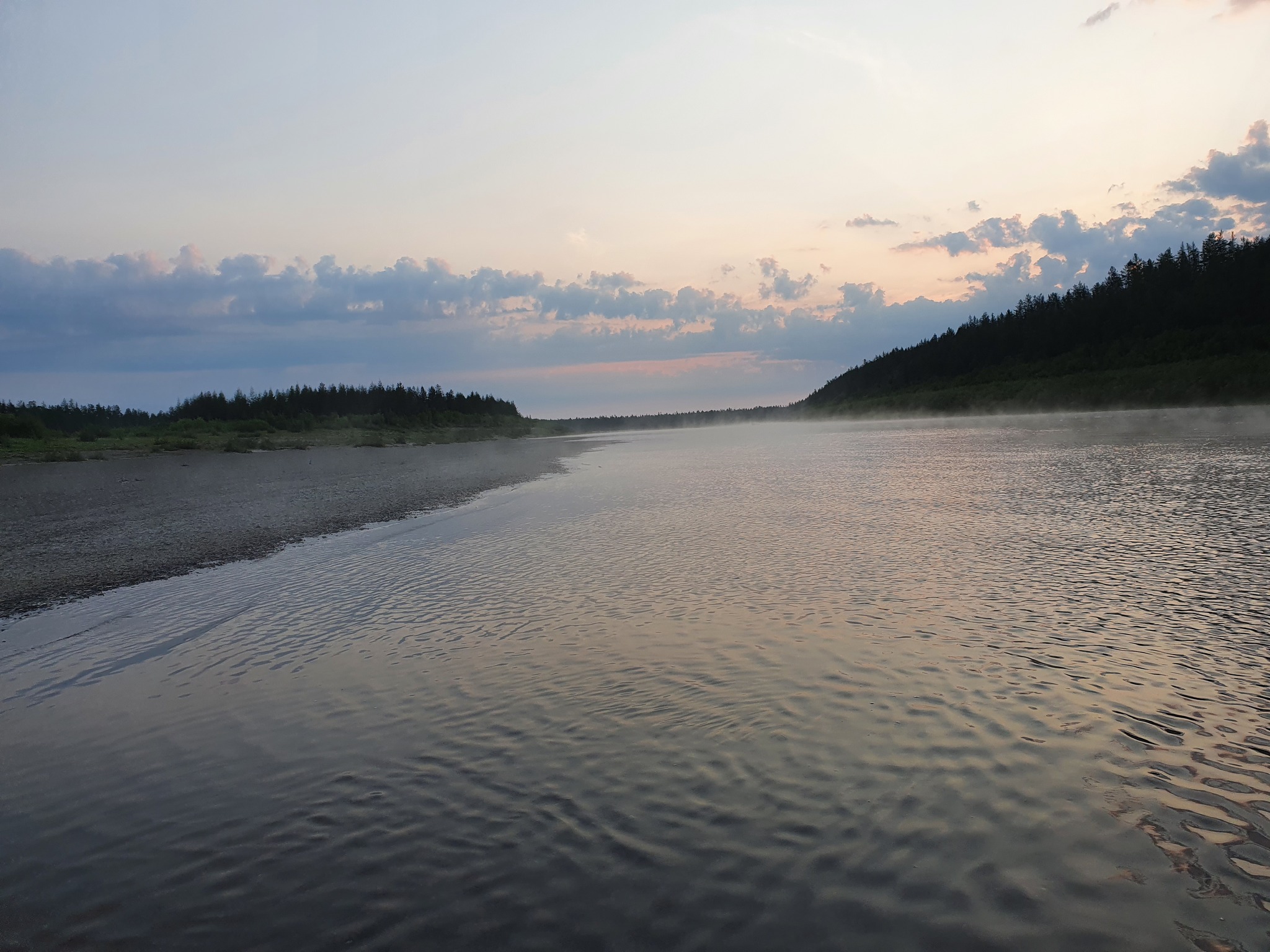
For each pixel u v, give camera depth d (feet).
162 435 257.34
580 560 43.32
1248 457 83.10
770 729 20.18
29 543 55.01
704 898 13.37
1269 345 256.52
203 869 15.01
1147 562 36.65
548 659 26.66
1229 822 15.06
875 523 51.70
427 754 19.75
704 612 31.48
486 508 69.51
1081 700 21.07
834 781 17.31
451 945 12.42
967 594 32.48
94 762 20.10
